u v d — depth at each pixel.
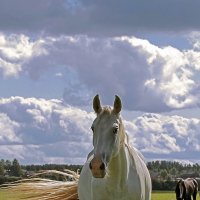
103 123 9.10
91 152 11.03
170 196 51.84
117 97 9.31
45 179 12.41
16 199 12.23
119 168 9.55
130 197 9.91
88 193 10.35
